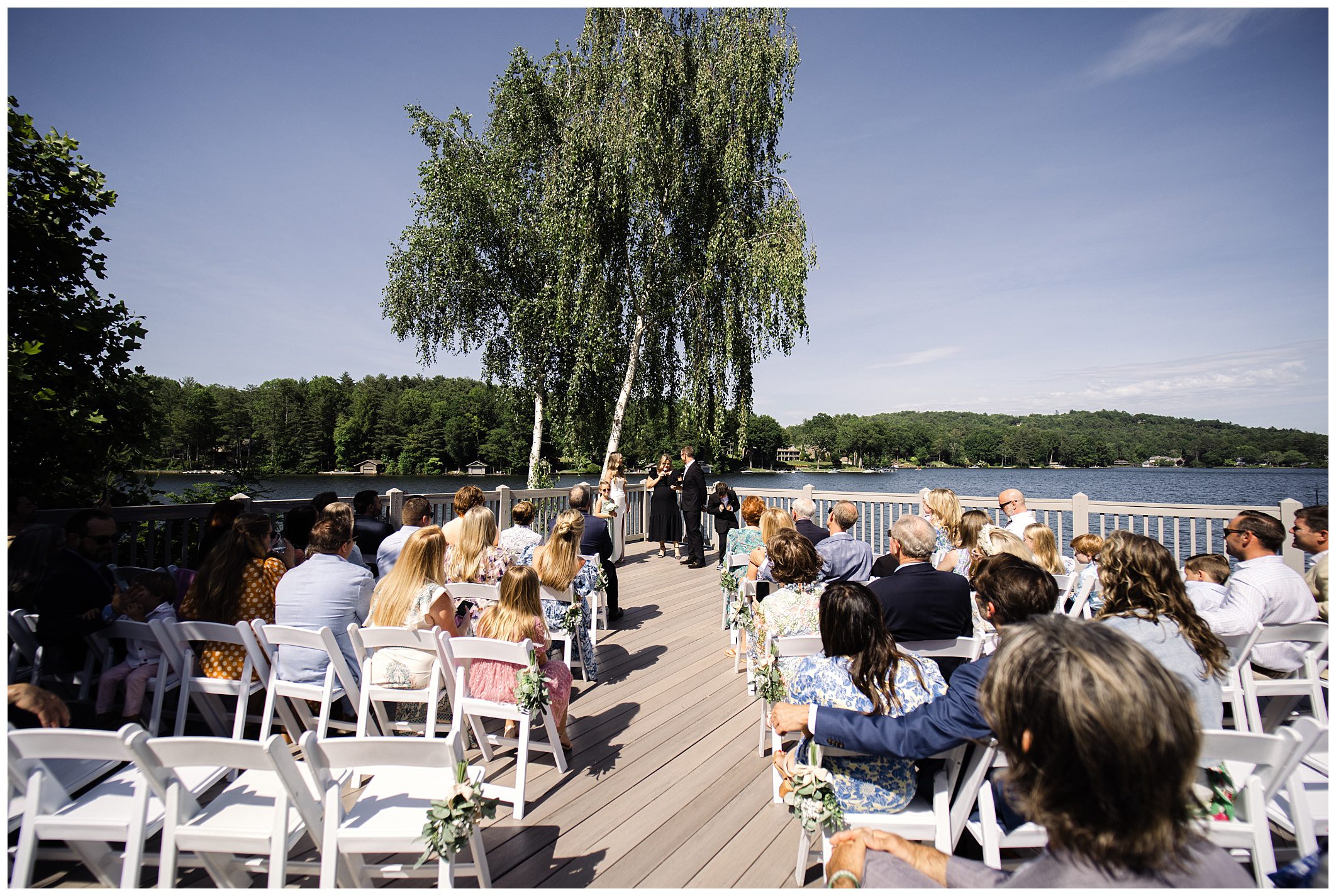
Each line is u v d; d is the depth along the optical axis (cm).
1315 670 297
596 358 1220
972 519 438
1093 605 454
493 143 1473
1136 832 93
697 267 1207
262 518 355
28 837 198
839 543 424
